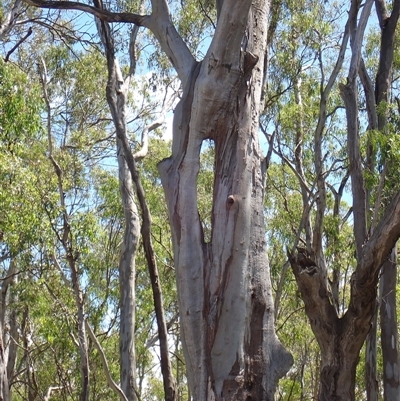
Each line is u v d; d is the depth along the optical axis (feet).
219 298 18.76
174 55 21.81
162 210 59.11
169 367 20.59
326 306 21.53
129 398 42.06
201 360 18.61
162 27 22.35
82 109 60.49
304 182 43.52
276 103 46.98
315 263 21.76
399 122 37.76
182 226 19.60
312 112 47.83
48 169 45.83
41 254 43.34
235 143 19.81
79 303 31.04
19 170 38.99
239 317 18.65
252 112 20.26
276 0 41.11
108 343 55.67
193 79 20.90
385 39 39.17
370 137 34.06
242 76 19.97
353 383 21.72
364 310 20.68
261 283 19.25
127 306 43.86
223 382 18.30
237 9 19.13
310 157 49.29
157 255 56.03
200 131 19.99
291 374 69.36
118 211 55.11
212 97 19.80
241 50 19.90
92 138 60.18
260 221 19.79
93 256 52.16
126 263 44.50
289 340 56.08
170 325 61.16
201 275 19.12
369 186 33.63
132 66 50.52
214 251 19.15
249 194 19.48
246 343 18.67
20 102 39.27
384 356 36.58
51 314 43.04
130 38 50.96
